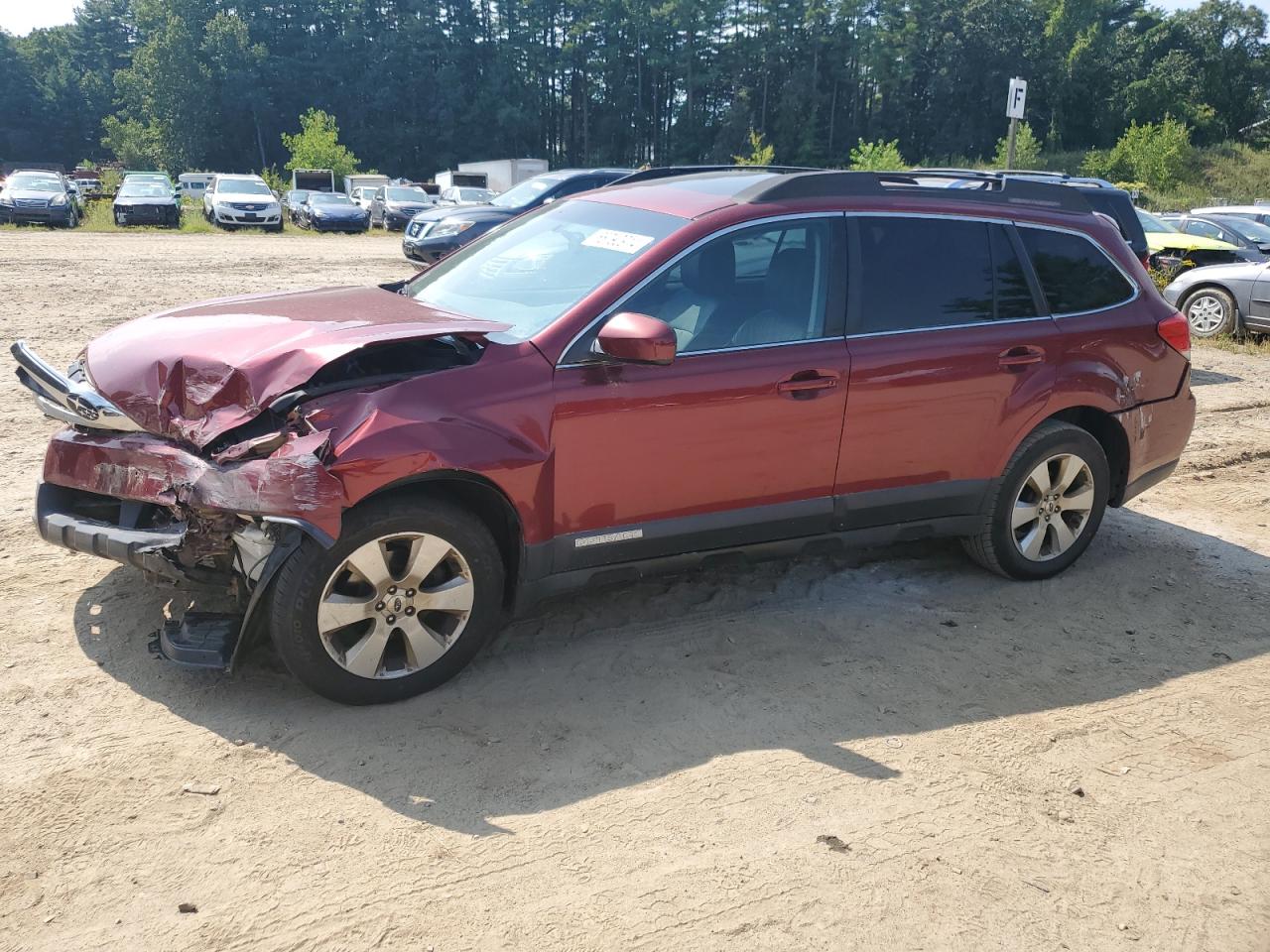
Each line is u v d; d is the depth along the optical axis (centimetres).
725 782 327
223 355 354
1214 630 464
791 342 410
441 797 310
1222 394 988
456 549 353
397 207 3177
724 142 10450
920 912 276
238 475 319
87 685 356
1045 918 277
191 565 343
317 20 11294
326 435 325
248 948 248
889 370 425
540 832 297
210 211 3088
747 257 407
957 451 453
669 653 410
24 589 422
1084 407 489
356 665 346
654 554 399
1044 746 361
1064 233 490
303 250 2206
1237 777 349
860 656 418
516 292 415
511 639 414
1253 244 1762
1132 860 303
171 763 317
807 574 498
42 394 378
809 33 10538
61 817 289
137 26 12519
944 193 462
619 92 11094
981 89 10525
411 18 10912
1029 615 467
